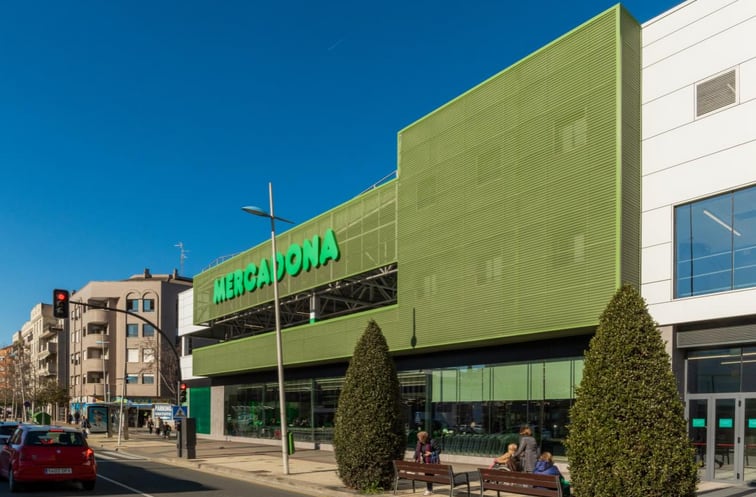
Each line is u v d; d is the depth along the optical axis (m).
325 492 15.20
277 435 34.50
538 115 18.53
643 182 16.66
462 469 19.61
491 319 19.33
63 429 15.08
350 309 30.88
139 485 16.25
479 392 21.91
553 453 18.86
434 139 22.47
